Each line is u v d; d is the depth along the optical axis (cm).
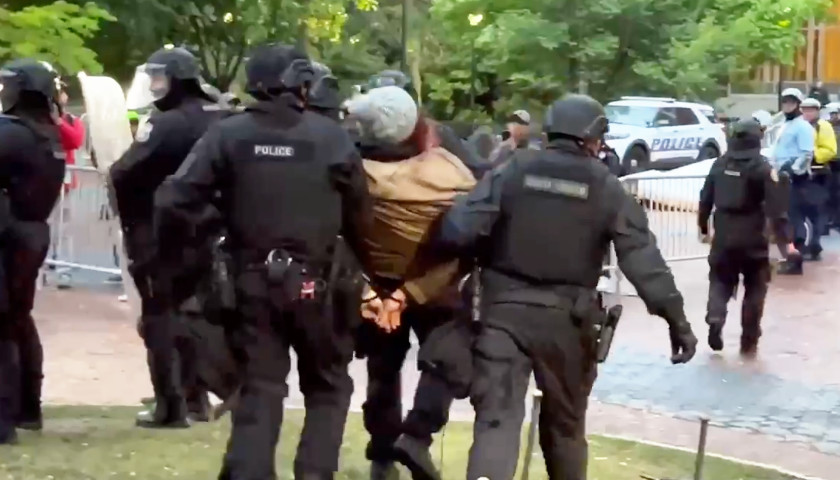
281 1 3319
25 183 706
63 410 855
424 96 4219
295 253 564
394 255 620
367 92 636
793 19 3856
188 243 630
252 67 570
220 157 563
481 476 542
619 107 3350
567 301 560
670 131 3294
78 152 1459
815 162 1870
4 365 729
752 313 1169
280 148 562
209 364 675
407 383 998
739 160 1136
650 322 1341
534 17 3512
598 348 568
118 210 740
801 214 1856
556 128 570
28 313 753
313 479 580
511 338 559
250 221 562
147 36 2908
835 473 793
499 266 568
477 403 562
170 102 721
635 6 3475
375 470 685
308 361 584
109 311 1289
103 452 725
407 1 3738
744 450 846
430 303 628
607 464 763
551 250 558
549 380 562
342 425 592
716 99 4156
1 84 712
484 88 4153
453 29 3741
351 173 575
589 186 561
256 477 559
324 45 3759
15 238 710
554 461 575
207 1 3152
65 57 2044
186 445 750
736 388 1038
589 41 3500
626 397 999
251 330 565
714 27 3647
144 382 973
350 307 584
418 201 613
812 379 1078
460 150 682
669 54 3597
